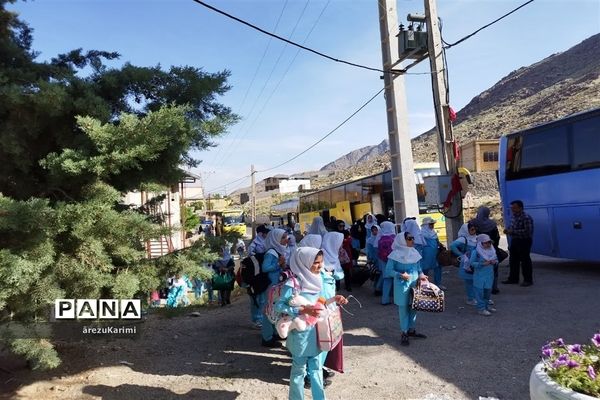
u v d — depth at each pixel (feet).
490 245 25.89
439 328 23.88
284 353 21.57
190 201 178.70
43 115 15.66
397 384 17.12
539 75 378.32
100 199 15.67
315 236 19.72
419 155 301.43
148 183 17.28
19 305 14.97
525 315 25.29
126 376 19.06
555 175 37.86
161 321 29.45
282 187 365.81
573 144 36.14
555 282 33.83
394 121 42.45
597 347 11.35
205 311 33.14
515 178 42.29
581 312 25.20
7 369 19.86
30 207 13.51
